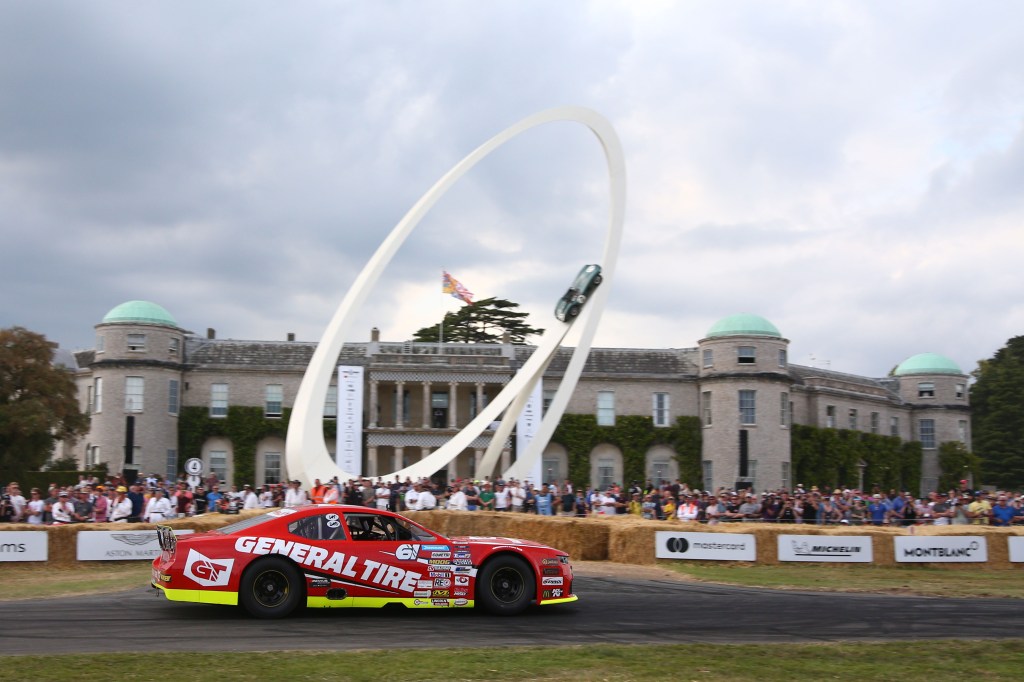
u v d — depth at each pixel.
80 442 68.31
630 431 70.62
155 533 24.44
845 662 11.73
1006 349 105.00
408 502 32.25
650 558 25.53
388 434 69.50
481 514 27.91
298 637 13.16
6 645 12.42
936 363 84.38
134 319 66.62
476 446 69.12
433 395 73.94
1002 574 25.16
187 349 70.56
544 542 27.02
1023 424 89.50
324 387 39.53
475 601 15.48
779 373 69.50
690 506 31.64
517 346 75.19
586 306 46.53
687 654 11.98
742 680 10.62
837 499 35.47
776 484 68.56
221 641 12.80
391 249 41.34
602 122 46.09
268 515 15.34
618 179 46.34
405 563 15.16
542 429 45.72
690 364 72.94
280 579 14.82
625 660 11.50
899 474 80.62
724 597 18.66
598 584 20.62
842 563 26.09
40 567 23.06
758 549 25.94
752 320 69.94
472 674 10.58
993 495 35.78
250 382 69.25
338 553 14.95
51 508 28.06
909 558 26.17
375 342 72.94
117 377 66.19
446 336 96.12
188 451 68.12
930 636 14.27
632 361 72.94
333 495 30.06
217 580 14.54
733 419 68.75
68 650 12.09
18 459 56.72
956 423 83.81
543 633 13.91
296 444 38.75
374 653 11.70
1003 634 14.56
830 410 76.81
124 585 19.27
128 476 48.12
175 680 10.04
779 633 14.30
